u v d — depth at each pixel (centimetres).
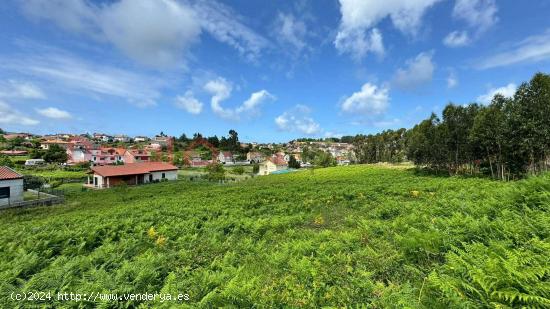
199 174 6862
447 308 383
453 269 465
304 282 561
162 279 640
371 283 502
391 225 888
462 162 4181
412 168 5350
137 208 1994
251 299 488
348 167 7100
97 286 532
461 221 697
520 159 2861
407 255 621
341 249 730
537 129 2372
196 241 955
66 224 1520
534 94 2433
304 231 1054
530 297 338
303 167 10969
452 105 3912
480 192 1292
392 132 9375
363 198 1825
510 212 716
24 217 2184
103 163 8919
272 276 627
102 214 1739
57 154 8331
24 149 9675
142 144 14862
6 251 952
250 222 1198
